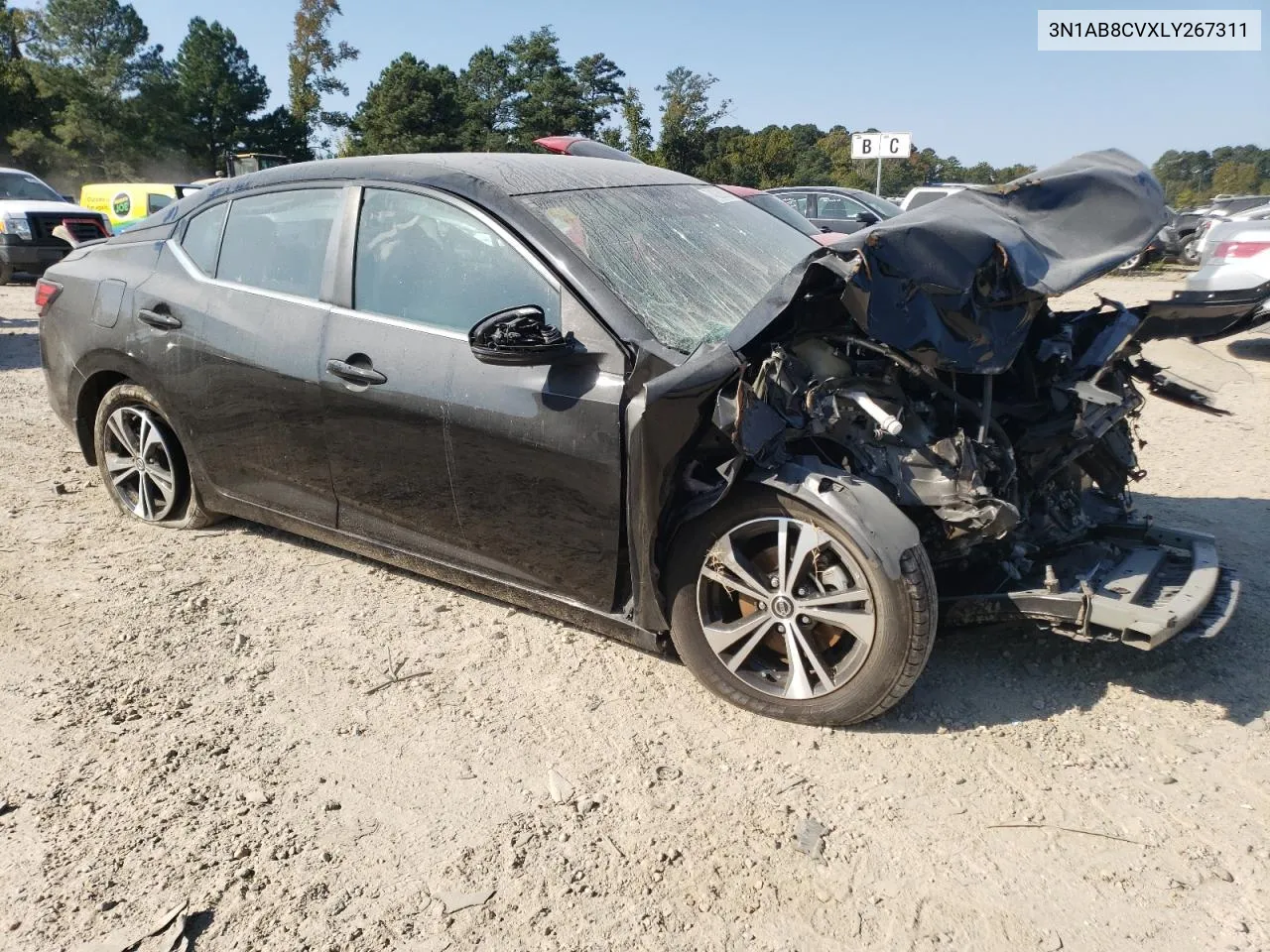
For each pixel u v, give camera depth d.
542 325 3.08
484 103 60.53
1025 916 2.38
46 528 4.79
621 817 2.74
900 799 2.80
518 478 3.36
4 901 2.43
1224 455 6.08
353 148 60.56
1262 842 2.61
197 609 3.96
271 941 2.32
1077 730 3.12
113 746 3.06
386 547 3.90
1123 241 3.29
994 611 3.19
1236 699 3.28
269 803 2.81
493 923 2.37
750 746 3.05
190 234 4.39
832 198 15.38
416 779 2.91
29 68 68.88
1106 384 3.55
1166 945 2.28
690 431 2.92
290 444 3.97
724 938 2.32
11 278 15.40
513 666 3.54
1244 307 3.46
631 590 3.32
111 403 4.67
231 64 73.62
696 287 3.48
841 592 2.97
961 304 2.95
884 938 2.32
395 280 3.67
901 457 3.05
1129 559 3.51
